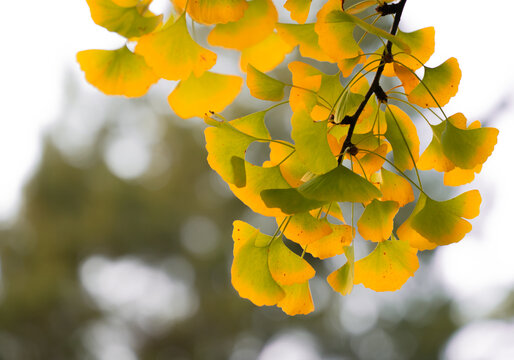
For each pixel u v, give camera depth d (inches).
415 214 39.2
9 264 567.2
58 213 589.6
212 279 587.8
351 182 32.9
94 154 625.3
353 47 37.7
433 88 41.0
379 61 41.4
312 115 40.4
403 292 534.3
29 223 585.3
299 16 43.1
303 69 40.9
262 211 36.4
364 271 41.0
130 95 46.8
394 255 40.6
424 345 517.7
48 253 566.3
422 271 513.7
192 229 609.6
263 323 546.6
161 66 41.4
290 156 37.9
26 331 510.3
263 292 37.3
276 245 37.6
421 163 42.4
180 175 616.1
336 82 41.0
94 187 604.1
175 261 605.0
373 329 549.0
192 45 41.6
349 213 364.5
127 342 564.4
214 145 37.7
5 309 505.4
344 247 37.6
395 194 39.8
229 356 546.3
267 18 43.8
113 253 591.5
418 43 41.6
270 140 38.3
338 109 38.7
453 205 38.9
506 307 498.9
